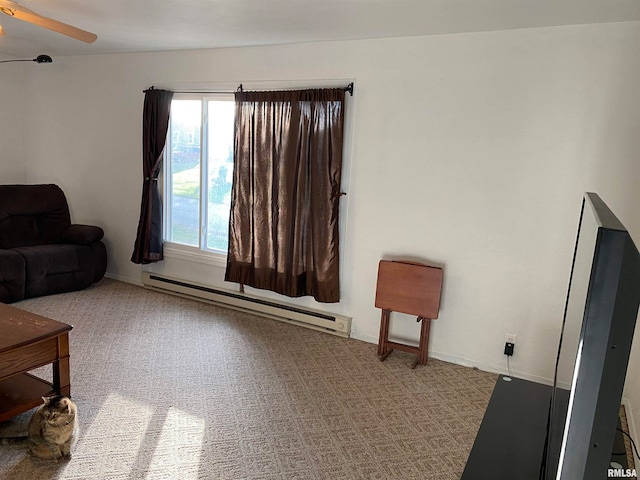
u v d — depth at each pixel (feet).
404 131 11.16
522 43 9.73
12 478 6.79
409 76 10.92
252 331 12.55
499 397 6.51
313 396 9.48
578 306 4.00
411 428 8.55
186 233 15.11
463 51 10.29
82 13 10.01
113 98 15.62
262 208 12.95
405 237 11.50
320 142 11.83
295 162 12.23
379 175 11.59
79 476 6.89
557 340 10.18
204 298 14.47
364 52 11.34
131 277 16.24
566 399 4.06
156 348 11.28
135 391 9.31
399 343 11.51
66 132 16.97
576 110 9.46
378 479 7.18
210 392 9.43
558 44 9.43
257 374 10.27
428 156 10.98
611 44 9.04
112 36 12.27
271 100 12.41
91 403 8.80
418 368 10.93
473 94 10.33
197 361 10.73
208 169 14.35
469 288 10.93
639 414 8.16
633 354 9.20
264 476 7.11
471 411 9.20
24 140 18.17
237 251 13.57
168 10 9.48
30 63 17.42
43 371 9.87
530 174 10.02
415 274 10.97
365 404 9.27
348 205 12.07
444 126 10.71
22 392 8.13
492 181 10.39
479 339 10.96
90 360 10.49
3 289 13.29
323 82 11.94
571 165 9.64
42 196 15.93
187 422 8.37
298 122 12.06
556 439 4.33
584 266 3.78
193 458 7.42
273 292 13.52
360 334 12.38
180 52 14.05
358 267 12.18
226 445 7.79
